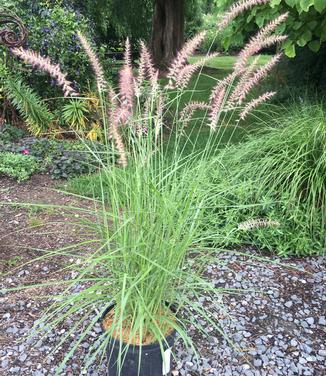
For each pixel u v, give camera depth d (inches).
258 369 95.3
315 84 271.7
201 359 97.0
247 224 91.2
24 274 128.1
